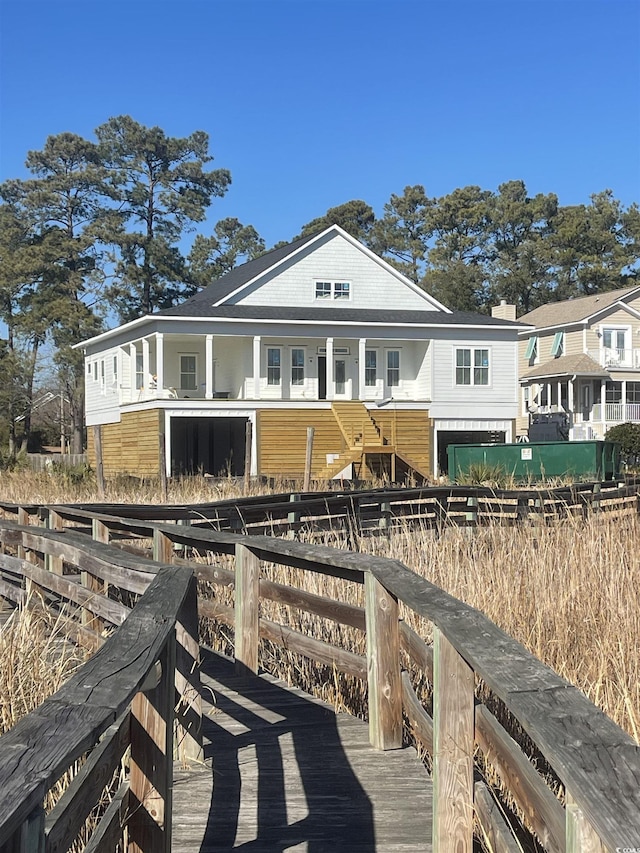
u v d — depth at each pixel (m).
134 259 60.12
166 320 28.08
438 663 3.36
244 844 3.86
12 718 4.59
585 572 7.54
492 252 74.12
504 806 3.87
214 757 4.90
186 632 4.74
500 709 5.26
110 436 33.72
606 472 22.83
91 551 5.89
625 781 1.69
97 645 6.00
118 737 3.16
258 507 10.68
